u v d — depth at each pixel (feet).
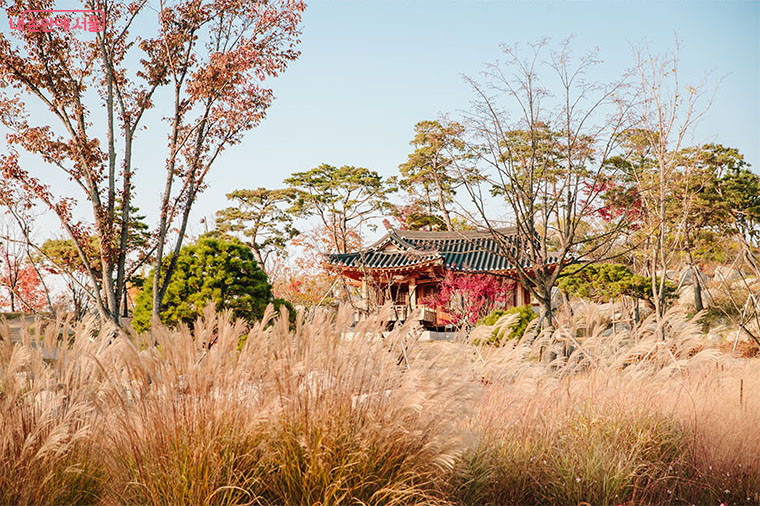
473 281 64.95
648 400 19.45
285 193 113.91
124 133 39.24
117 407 13.44
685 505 16.96
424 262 73.36
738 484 18.03
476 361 18.21
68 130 36.99
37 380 13.94
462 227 86.28
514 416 17.97
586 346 21.65
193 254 50.49
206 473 12.53
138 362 13.32
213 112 39.70
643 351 21.15
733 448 18.93
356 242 111.04
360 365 14.79
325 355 14.48
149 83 40.37
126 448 13.24
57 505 12.78
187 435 12.94
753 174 61.05
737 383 22.50
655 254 46.52
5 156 34.40
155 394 13.25
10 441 12.96
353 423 13.98
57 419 13.67
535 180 43.50
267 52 39.68
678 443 18.75
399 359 15.48
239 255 51.55
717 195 59.16
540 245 43.39
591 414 18.78
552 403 19.13
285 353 14.23
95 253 38.14
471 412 15.15
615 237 44.29
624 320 52.70
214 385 13.60
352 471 13.29
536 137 41.47
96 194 37.11
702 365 22.25
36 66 36.96
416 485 13.19
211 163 40.14
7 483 12.57
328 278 89.04
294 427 13.73
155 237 39.86
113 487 13.06
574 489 16.10
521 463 16.57
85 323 15.43
